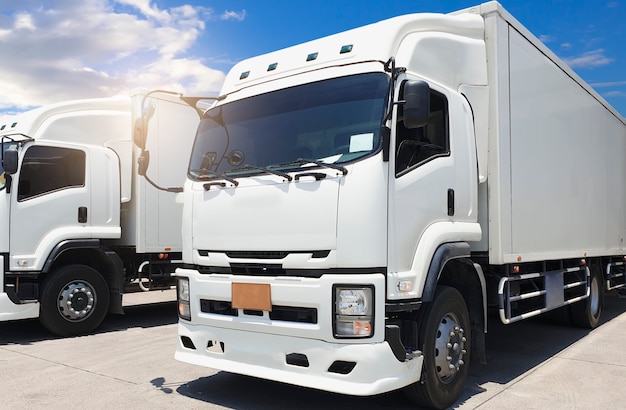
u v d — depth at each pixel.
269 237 4.24
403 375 3.98
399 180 4.13
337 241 3.93
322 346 3.95
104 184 8.30
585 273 7.90
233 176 4.61
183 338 4.87
